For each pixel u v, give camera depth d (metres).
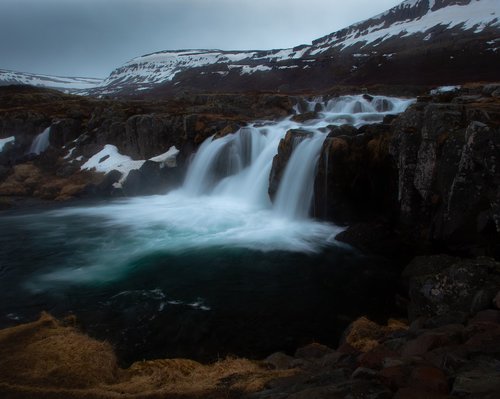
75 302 10.34
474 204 10.64
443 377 4.06
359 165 15.10
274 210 18.05
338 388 4.12
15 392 5.13
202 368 6.54
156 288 11.11
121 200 22.47
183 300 10.33
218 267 12.50
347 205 15.50
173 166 23.78
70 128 30.28
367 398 3.87
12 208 21.16
